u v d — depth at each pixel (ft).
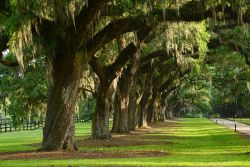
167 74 197.36
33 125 223.51
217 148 87.71
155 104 242.99
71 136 75.05
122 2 72.02
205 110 448.24
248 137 127.03
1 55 77.10
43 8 63.05
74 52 71.72
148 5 73.10
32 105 127.95
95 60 104.73
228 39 106.52
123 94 142.10
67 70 72.49
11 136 152.35
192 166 52.85
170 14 72.90
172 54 118.32
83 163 55.83
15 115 128.98
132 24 73.97
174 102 377.71
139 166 52.70
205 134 147.64
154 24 77.82
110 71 109.19
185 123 267.39
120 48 106.93
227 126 216.33
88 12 68.33
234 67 149.59
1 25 69.92
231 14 72.28
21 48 61.46
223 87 217.97
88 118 299.79
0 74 119.14
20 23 59.62
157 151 78.33
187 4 72.90
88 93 133.28
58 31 70.28
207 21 103.91
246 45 102.68
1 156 66.59
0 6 64.90
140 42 102.12
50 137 73.67
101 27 85.35
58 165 53.42
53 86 73.82
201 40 105.60
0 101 135.03
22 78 116.57
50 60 73.00
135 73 146.00
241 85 216.33
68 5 63.77
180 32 99.60
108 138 113.60
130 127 166.71
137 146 93.61
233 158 64.03
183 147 90.99
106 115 113.39
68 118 73.87
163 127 204.33
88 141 105.60
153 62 160.15
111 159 61.82
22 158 63.16
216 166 52.95
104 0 66.95
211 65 168.14
